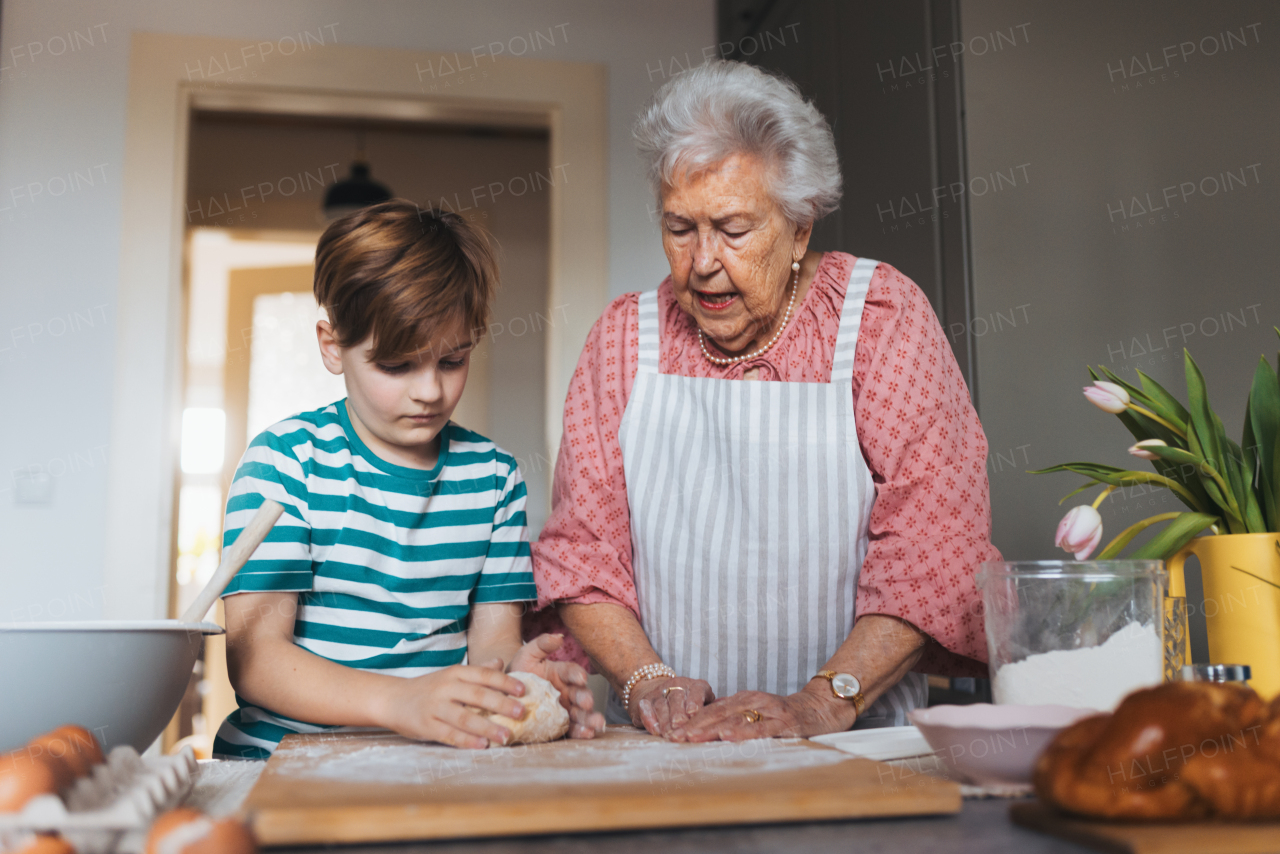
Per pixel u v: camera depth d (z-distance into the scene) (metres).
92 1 2.61
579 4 2.83
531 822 0.48
